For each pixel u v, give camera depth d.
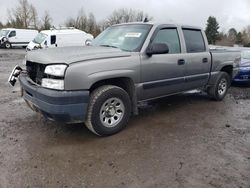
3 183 2.98
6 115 5.18
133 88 4.44
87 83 3.75
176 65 5.08
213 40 67.00
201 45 5.84
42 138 4.14
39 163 3.41
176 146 3.98
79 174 3.20
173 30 5.20
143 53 4.49
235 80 8.81
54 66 3.62
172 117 5.31
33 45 21.30
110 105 4.20
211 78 6.20
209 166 3.43
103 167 3.36
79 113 3.78
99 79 3.87
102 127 4.11
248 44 54.75
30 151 3.71
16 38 28.09
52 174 3.18
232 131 4.65
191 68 5.46
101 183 3.04
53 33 21.47
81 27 50.47
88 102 3.90
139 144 4.01
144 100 4.80
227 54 6.57
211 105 6.30
